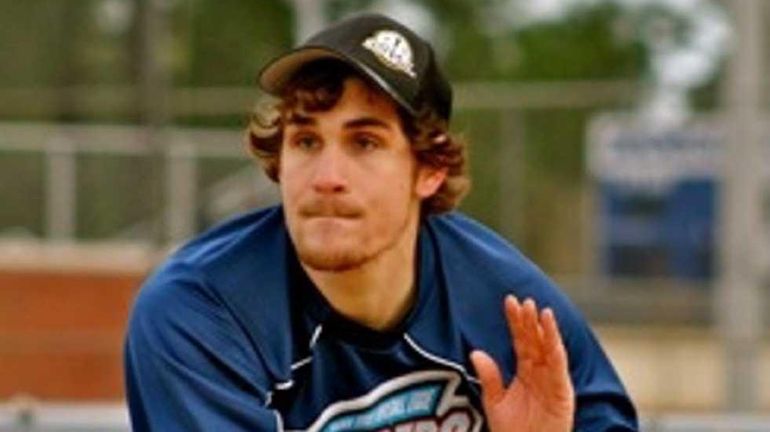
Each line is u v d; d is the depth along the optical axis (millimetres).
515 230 28422
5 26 32844
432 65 6031
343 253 5941
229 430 6047
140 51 27828
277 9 47219
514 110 28375
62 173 29547
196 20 45812
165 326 6098
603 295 32250
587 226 30500
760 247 26234
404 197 6020
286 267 6176
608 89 31344
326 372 6234
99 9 35375
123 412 10820
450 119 6188
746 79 25266
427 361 6293
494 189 28188
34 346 28844
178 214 28047
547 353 6176
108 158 29266
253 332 6141
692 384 33344
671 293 33125
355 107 5902
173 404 6062
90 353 28703
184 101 34094
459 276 6332
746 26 25312
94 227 29406
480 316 6340
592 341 6539
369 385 6270
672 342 33469
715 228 32844
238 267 6164
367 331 6223
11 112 32500
